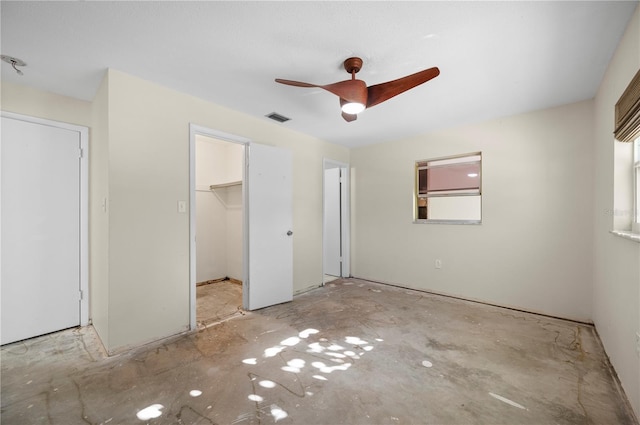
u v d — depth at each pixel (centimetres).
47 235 258
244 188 334
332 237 504
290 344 241
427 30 177
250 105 297
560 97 276
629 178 195
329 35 183
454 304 344
